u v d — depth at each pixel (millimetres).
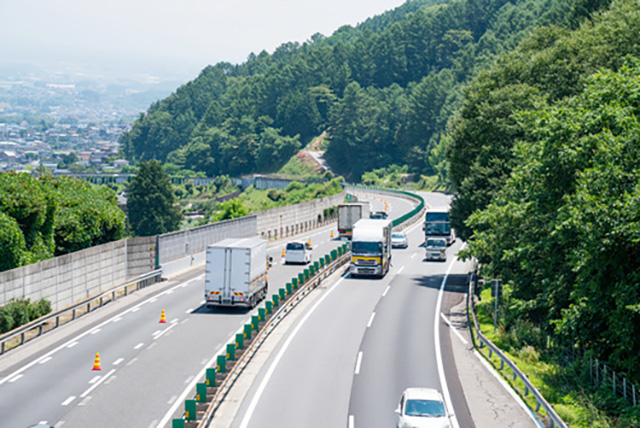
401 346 33281
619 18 47625
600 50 45094
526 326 36625
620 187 25609
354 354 31641
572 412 23812
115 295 44938
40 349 31734
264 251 43719
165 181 146750
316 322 38375
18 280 35906
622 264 25547
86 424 22203
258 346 32844
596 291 26156
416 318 39938
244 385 26938
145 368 28672
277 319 38281
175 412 23422
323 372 28719
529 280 36719
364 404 24656
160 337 33938
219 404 24672
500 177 47812
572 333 28219
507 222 37750
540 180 31703
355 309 42125
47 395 25141
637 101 28703
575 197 26656
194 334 34562
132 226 145000
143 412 23391
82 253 42594
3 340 30516
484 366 29969
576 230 26344
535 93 47500
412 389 22266
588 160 28312
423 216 108062
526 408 24328
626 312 24516
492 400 25219
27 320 34969
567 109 30516
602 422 22703
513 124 47656
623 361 26562
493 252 40500
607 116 28188
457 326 38156
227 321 37562
